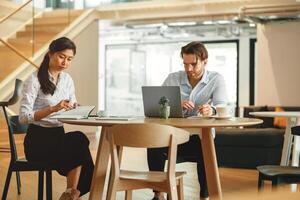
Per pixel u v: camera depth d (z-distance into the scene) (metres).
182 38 13.27
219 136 6.80
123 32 12.32
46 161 3.45
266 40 9.41
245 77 12.48
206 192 4.33
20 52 8.15
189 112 4.07
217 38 12.83
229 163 6.82
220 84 4.09
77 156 3.44
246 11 9.06
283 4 8.81
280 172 3.11
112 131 2.93
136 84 14.41
